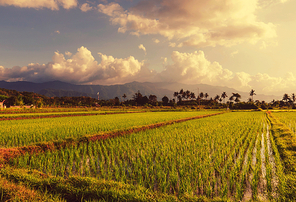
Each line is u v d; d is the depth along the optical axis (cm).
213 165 834
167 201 505
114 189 562
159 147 1130
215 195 605
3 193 532
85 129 1791
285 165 842
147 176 702
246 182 701
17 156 950
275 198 584
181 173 705
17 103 8038
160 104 13362
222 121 2816
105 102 14762
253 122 2622
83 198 564
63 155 992
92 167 838
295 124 2409
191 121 2858
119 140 1386
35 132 1575
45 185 622
